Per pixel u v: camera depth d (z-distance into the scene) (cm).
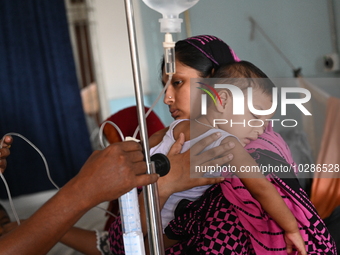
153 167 72
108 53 341
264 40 212
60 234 70
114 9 339
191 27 254
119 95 346
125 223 75
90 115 341
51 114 320
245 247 92
